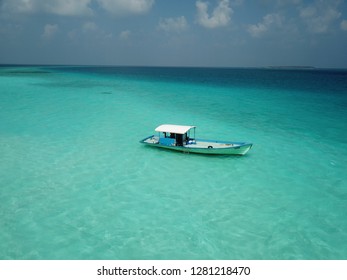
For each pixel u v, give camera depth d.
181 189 16.91
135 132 29.14
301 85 89.50
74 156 21.70
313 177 18.91
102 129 30.12
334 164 21.17
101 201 15.34
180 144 22.19
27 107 40.72
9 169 18.95
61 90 63.38
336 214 14.62
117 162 20.72
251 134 29.39
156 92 64.81
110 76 132.50
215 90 70.88
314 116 38.91
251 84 92.62
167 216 14.12
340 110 43.62
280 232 13.09
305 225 13.65
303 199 16.05
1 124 30.66
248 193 16.61
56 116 35.66
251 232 13.04
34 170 18.94
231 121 35.41
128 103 47.56
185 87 78.44
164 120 35.25
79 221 13.52
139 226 13.28
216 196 16.20
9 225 13.03
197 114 39.53
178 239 12.45
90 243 12.07
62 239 12.26
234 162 21.20
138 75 152.50
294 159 22.12
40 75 116.75
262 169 20.08
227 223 13.66
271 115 39.41
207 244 12.20
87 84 82.31
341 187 17.55
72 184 17.16
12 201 15.05
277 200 15.89
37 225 13.10
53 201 15.18
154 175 18.72
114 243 12.11
